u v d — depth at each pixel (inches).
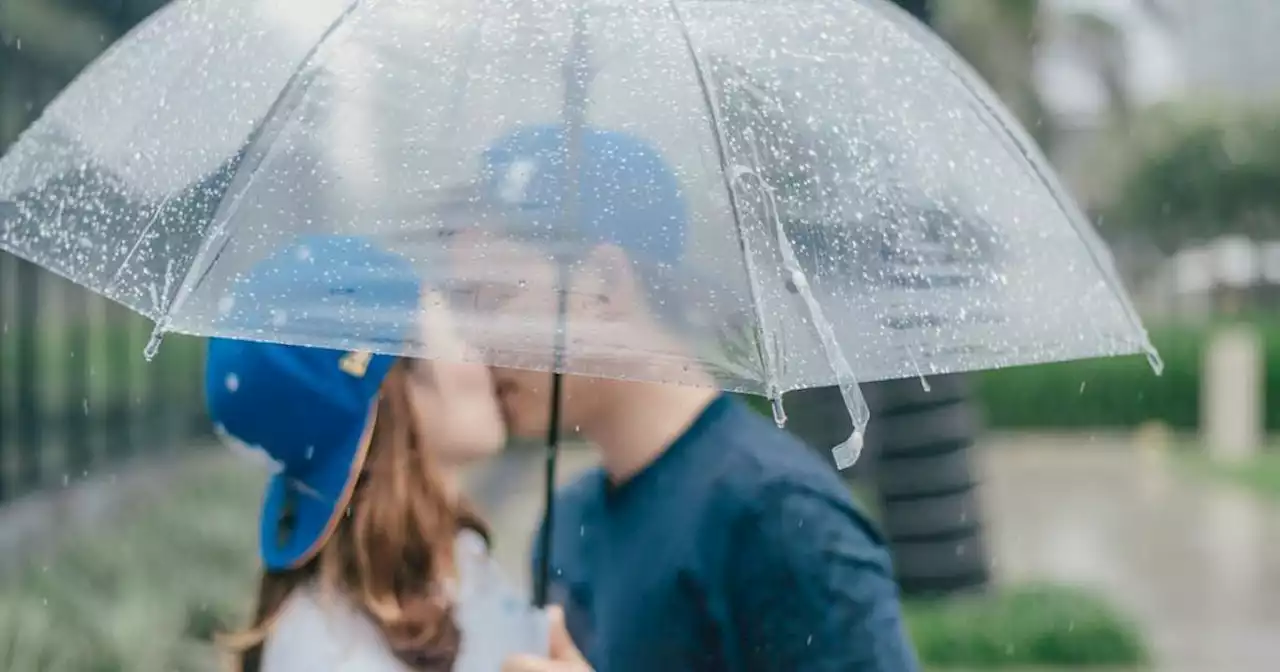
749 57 97.0
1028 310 103.0
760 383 85.0
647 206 89.0
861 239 96.0
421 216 89.4
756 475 96.2
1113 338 106.7
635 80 92.7
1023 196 108.0
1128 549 542.9
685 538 96.9
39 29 391.5
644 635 98.1
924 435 356.5
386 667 94.5
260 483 469.7
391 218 89.5
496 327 87.6
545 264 87.9
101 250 94.0
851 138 98.6
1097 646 335.9
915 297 97.0
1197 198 1450.5
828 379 87.8
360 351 88.9
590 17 94.7
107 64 103.5
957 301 99.2
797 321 89.0
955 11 923.4
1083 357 104.1
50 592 281.0
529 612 102.8
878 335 94.0
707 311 87.3
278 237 89.4
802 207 93.9
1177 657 361.4
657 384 99.7
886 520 361.7
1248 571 491.2
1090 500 694.5
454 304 87.9
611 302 87.9
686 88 92.6
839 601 93.6
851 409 87.0
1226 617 410.3
